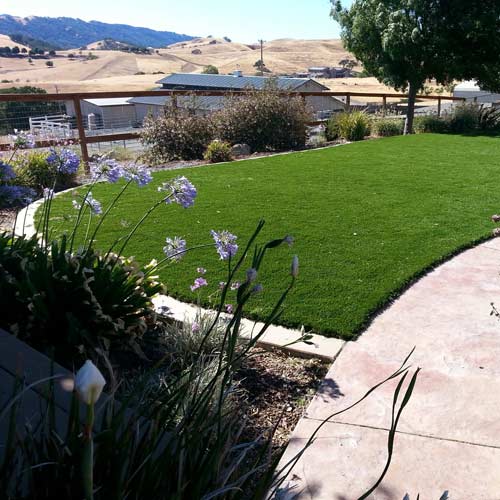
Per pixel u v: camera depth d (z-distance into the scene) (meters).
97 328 2.76
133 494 1.21
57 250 2.86
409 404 2.54
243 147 10.84
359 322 3.29
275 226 5.32
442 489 2.04
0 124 8.51
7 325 2.70
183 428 1.45
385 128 14.77
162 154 10.31
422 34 14.53
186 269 4.12
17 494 1.18
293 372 2.83
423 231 5.16
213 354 2.75
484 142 12.23
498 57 14.80
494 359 2.93
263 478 1.28
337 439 2.31
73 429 1.22
